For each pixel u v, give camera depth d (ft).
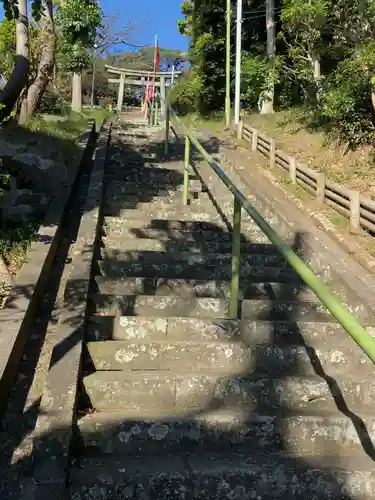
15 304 13.08
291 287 15.51
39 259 15.47
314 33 38.40
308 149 33.81
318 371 12.38
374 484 9.62
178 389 11.10
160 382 11.04
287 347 12.40
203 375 11.32
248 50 61.98
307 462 9.98
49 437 9.20
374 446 10.65
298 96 50.67
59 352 11.18
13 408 10.75
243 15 60.44
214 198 23.36
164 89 72.59
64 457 9.01
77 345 11.44
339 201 22.74
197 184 25.57
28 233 17.46
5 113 23.54
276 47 54.19
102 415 10.39
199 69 62.13
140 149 32.55
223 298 14.69
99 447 9.97
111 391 10.86
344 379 11.71
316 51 40.60
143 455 10.00
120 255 16.88
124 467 9.37
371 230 20.54
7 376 11.02
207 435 10.31
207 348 12.18
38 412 10.39
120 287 14.93
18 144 24.02
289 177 28.04
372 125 30.66
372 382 11.63
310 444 10.53
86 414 10.39
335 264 16.80
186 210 21.79
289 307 14.38
